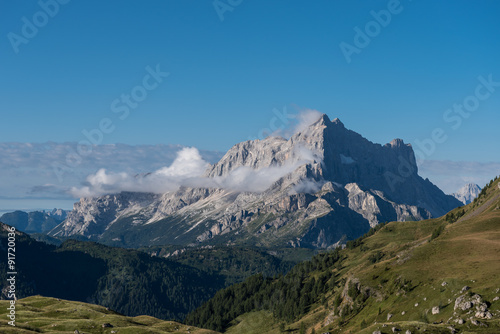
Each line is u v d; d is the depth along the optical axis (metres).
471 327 125.56
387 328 136.75
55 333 139.50
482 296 139.88
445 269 178.12
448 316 142.75
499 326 122.06
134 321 183.00
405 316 163.38
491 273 155.50
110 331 153.88
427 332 126.81
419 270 187.50
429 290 166.62
